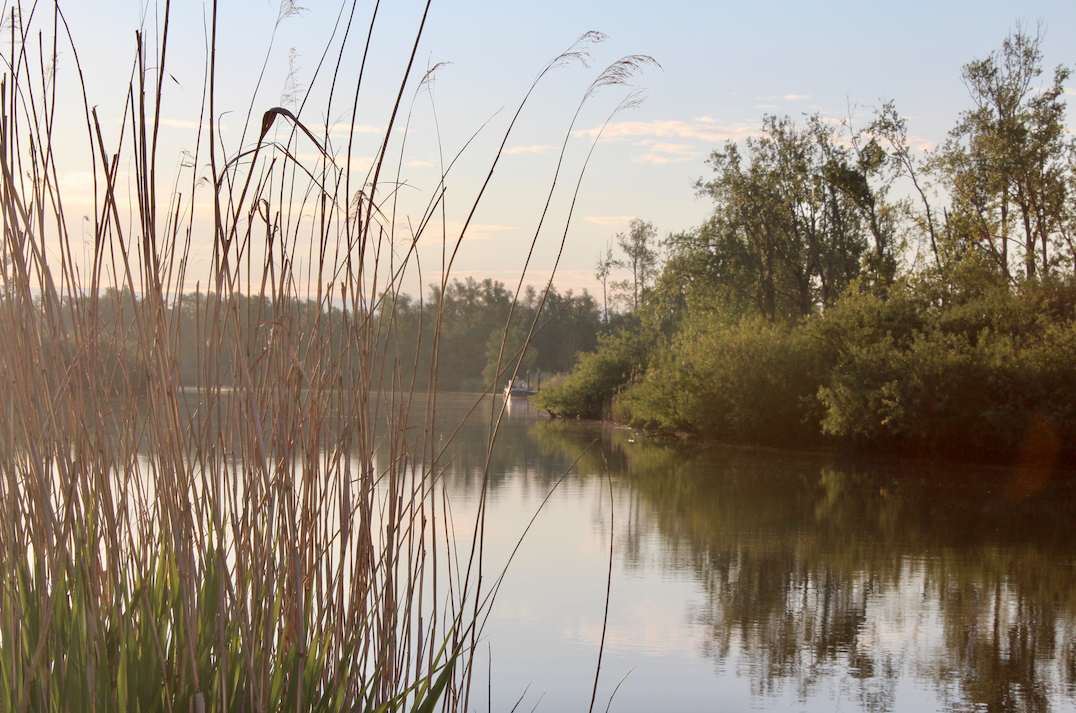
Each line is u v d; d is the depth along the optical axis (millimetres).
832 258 34906
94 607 1822
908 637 5957
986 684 5066
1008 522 10594
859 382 19500
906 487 13875
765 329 22969
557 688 4863
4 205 1807
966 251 24906
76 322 1912
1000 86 26531
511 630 5910
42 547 1858
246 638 1857
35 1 1840
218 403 1979
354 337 2098
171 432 1830
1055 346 17609
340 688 2189
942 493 13180
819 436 21328
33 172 1852
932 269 24219
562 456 18156
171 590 2020
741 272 35594
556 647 5582
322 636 2203
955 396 17812
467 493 12070
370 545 2207
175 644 1991
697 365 23219
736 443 22484
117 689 1879
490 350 67188
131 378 2104
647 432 26234
